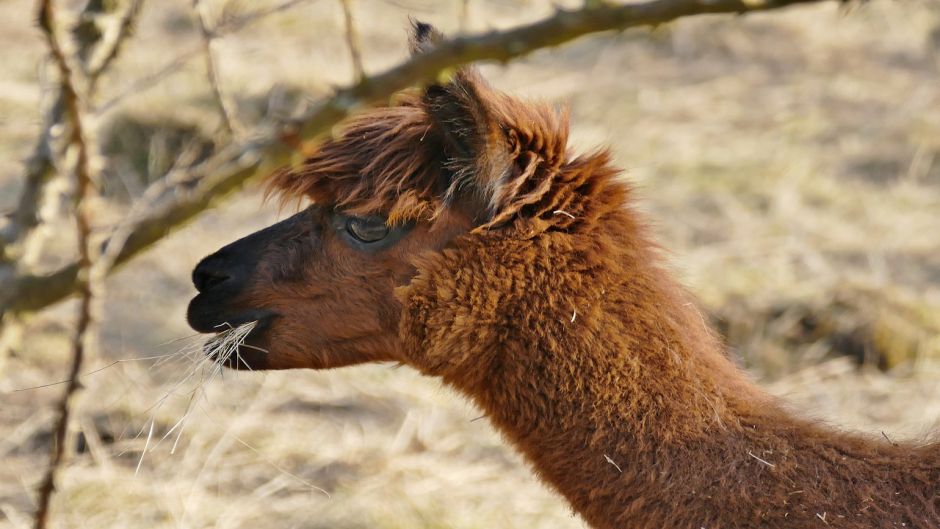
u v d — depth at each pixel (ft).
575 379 41.75
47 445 72.38
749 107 126.52
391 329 45.06
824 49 141.18
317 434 74.90
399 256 44.14
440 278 42.80
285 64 126.11
